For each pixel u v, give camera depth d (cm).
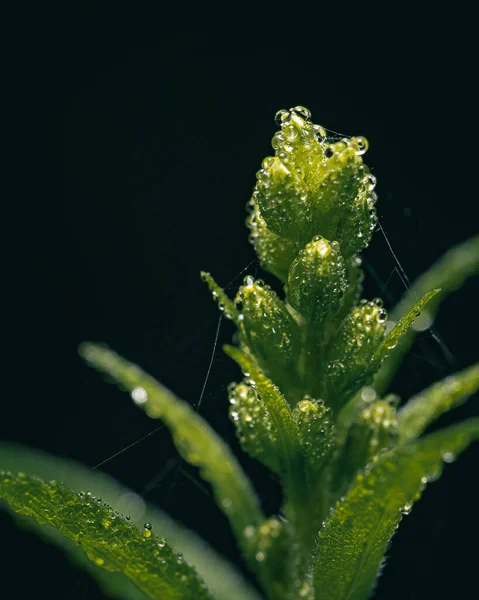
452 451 11
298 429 12
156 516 14
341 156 12
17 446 14
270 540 13
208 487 22
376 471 11
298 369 12
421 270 24
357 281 12
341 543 12
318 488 12
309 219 12
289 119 12
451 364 22
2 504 14
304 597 12
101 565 12
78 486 14
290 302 12
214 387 22
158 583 12
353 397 12
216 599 14
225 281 25
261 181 12
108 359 14
